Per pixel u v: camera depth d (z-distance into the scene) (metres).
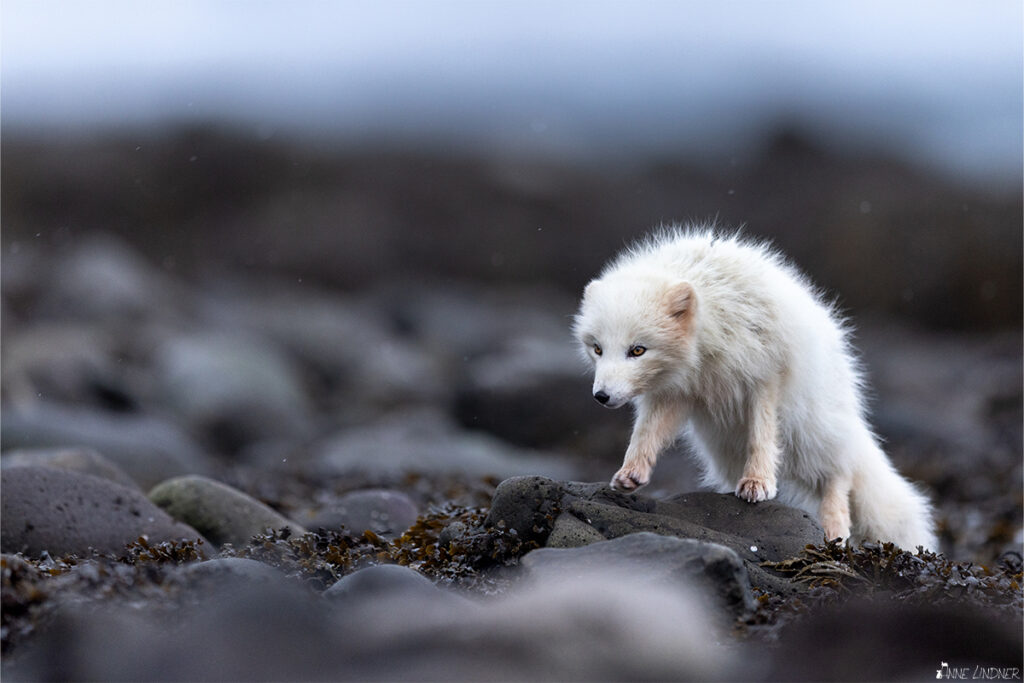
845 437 32.41
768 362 29.80
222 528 37.44
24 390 88.31
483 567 28.20
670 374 29.12
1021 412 97.06
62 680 21.44
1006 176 181.00
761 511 29.08
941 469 67.00
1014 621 24.27
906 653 22.45
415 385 110.88
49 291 125.12
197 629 21.80
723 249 30.77
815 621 23.25
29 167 196.38
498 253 187.75
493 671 20.58
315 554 30.31
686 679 20.89
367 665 21.11
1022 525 51.91
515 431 84.31
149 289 133.12
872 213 175.38
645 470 29.42
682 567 23.97
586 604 21.66
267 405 97.50
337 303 162.00
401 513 39.75
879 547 28.00
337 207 197.00
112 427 61.47
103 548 33.44
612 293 29.25
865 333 154.38
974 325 160.00
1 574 24.81
